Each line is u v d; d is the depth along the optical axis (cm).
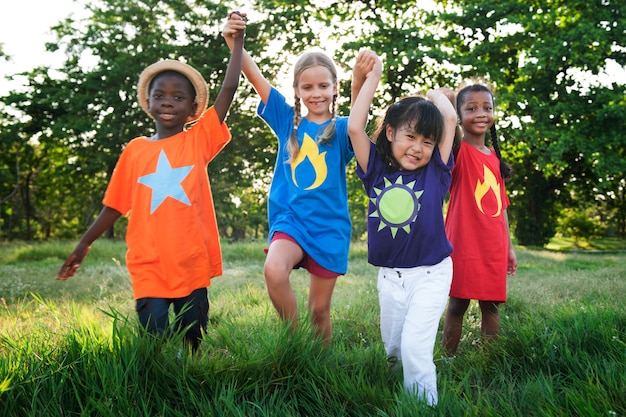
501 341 314
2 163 3092
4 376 232
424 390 239
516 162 2480
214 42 2431
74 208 3759
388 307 288
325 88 334
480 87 377
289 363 263
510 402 236
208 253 302
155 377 245
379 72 308
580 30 1889
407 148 285
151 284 283
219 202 2488
